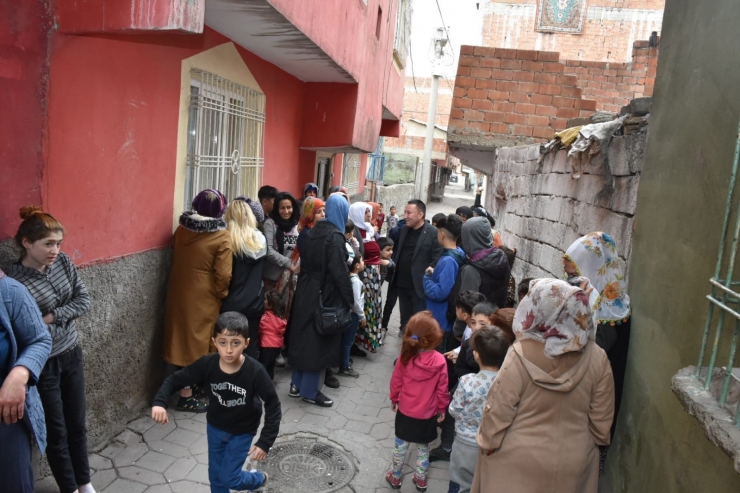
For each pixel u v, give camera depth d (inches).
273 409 116.3
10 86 108.3
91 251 136.2
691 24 104.6
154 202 162.7
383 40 355.9
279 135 266.4
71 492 120.5
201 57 180.7
